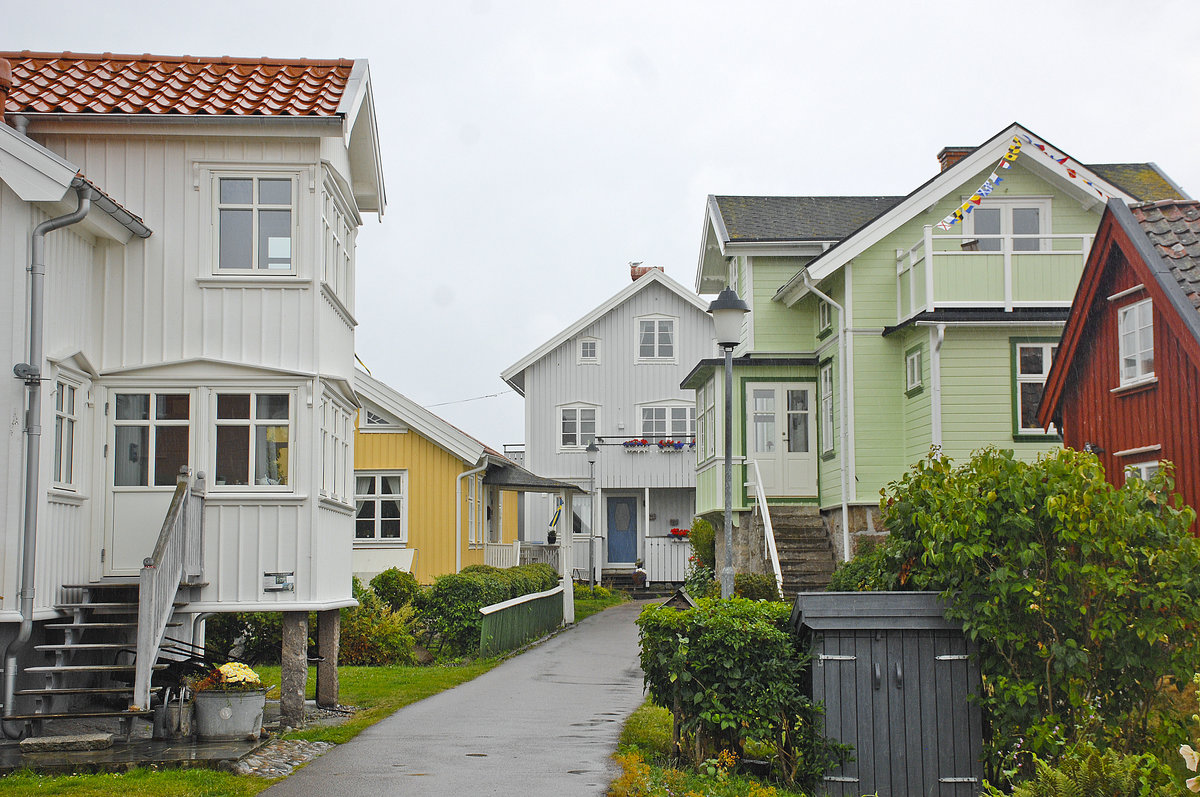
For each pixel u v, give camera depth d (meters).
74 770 10.55
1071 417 16.05
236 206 13.81
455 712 14.70
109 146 13.77
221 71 15.09
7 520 11.91
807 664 10.41
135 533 13.45
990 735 10.16
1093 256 14.70
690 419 40.81
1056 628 9.95
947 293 21.00
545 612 27.33
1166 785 7.90
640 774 9.60
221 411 13.64
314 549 13.52
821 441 24.97
